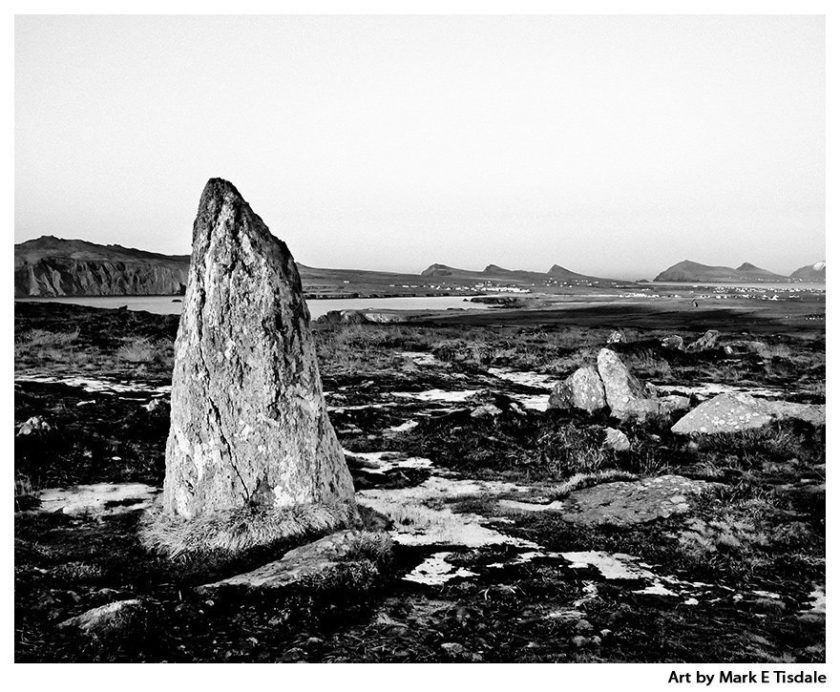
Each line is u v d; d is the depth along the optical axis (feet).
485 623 22.22
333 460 31.30
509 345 125.18
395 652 19.69
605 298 377.50
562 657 19.92
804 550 30.81
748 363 103.81
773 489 38.93
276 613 21.39
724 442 50.52
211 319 30.09
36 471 39.52
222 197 31.24
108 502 35.58
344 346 113.70
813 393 80.69
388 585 25.41
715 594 26.27
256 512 29.01
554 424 56.03
